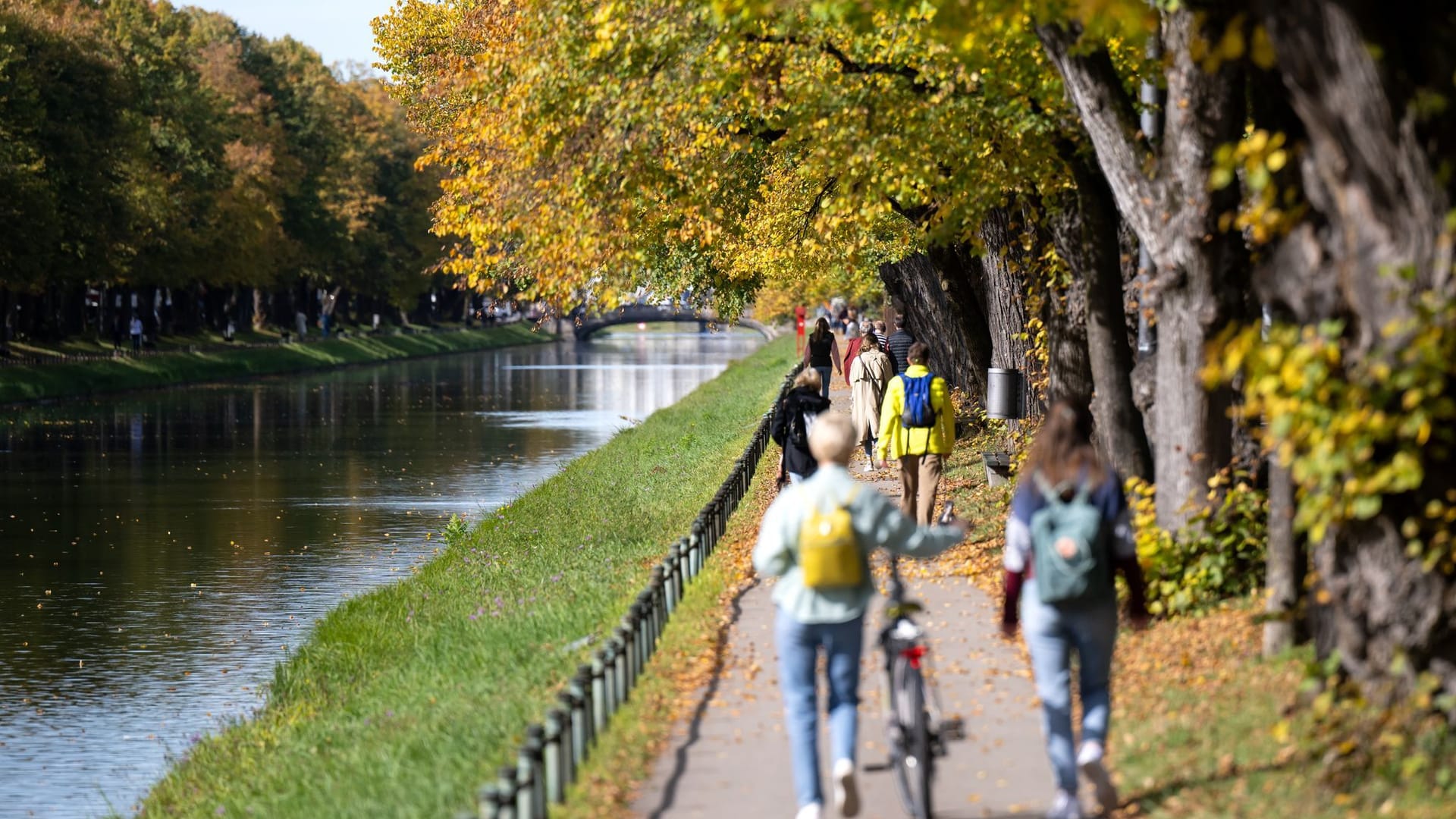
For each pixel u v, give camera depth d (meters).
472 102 57.75
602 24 40.19
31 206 154.75
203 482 98.75
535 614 43.50
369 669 43.97
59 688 46.81
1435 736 19.95
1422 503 19.70
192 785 35.34
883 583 39.03
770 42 40.22
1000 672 29.11
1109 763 22.39
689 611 36.91
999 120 37.28
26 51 164.38
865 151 37.97
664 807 21.73
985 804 21.34
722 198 52.62
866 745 24.80
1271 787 20.08
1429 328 18.06
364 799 26.70
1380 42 18.19
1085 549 19.47
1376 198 18.55
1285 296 20.12
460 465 109.19
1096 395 38.38
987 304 74.56
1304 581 25.30
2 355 179.50
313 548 72.12
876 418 65.12
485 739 28.69
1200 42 20.52
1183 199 30.25
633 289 46.97
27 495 91.75
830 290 181.00
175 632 54.09
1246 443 32.69
